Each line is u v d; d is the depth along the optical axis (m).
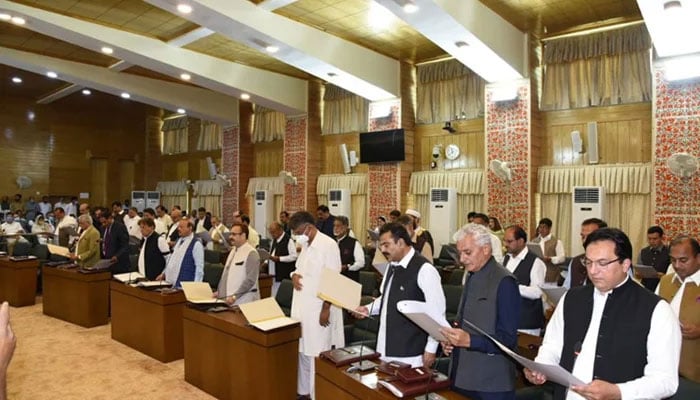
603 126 7.88
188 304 4.29
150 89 11.27
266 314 3.67
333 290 2.84
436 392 2.20
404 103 9.75
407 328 2.71
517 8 7.11
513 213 8.20
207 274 6.07
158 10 7.39
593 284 1.92
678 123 6.74
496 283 2.40
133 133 16.94
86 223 6.64
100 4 7.21
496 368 2.32
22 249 8.72
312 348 3.70
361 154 10.02
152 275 5.70
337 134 11.15
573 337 1.89
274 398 3.46
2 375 0.95
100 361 4.85
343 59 8.55
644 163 7.48
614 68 7.75
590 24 7.72
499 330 2.33
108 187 16.55
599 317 1.85
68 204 14.54
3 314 1.02
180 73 9.22
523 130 8.14
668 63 6.81
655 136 6.92
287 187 11.54
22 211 13.73
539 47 8.42
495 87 8.44
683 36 6.05
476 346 2.24
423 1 5.92
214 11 6.71
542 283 3.77
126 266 6.52
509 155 8.27
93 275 6.17
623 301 1.81
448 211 8.96
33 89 13.81
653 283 5.00
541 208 8.33
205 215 10.73
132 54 8.47
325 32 8.23
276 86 10.59
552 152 8.34
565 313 1.97
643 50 7.50
